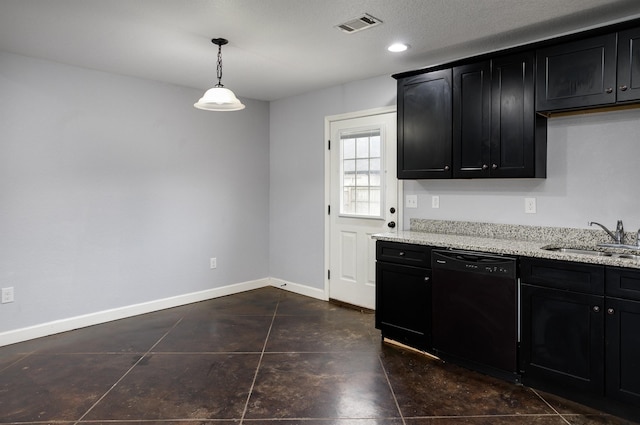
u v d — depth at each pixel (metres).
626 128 2.71
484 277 2.72
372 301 4.19
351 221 4.35
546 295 2.48
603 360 2.29
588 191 2.87
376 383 2.69
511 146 2.91
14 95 3.36
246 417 2.30
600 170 2.81
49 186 3.56
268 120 5.25
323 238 4.65
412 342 3.17
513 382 2.68
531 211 3.13
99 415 2.32
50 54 3.37
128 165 4.03
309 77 4.08
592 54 2.54
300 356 3.12
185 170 4.46
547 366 2.50
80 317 3.76
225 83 4.32
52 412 2.35
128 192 4.04
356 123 4.25
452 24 2.78
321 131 4.61
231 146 4.87
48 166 3.55
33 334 3.49
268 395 2.54
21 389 2.62
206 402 2.46
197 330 3.69
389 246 3.29
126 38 3.01
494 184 3.32
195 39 3.03
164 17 2.65
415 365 2.96
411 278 3.15
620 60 2.44
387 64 3.66
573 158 2.92
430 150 3.34
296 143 4.91
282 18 2.67
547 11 2.58
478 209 3.42
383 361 3.02
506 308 2.64
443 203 3.64
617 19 2.70
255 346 3.32
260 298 4.75
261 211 5.21
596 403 2.36
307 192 4.81
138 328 3.74
